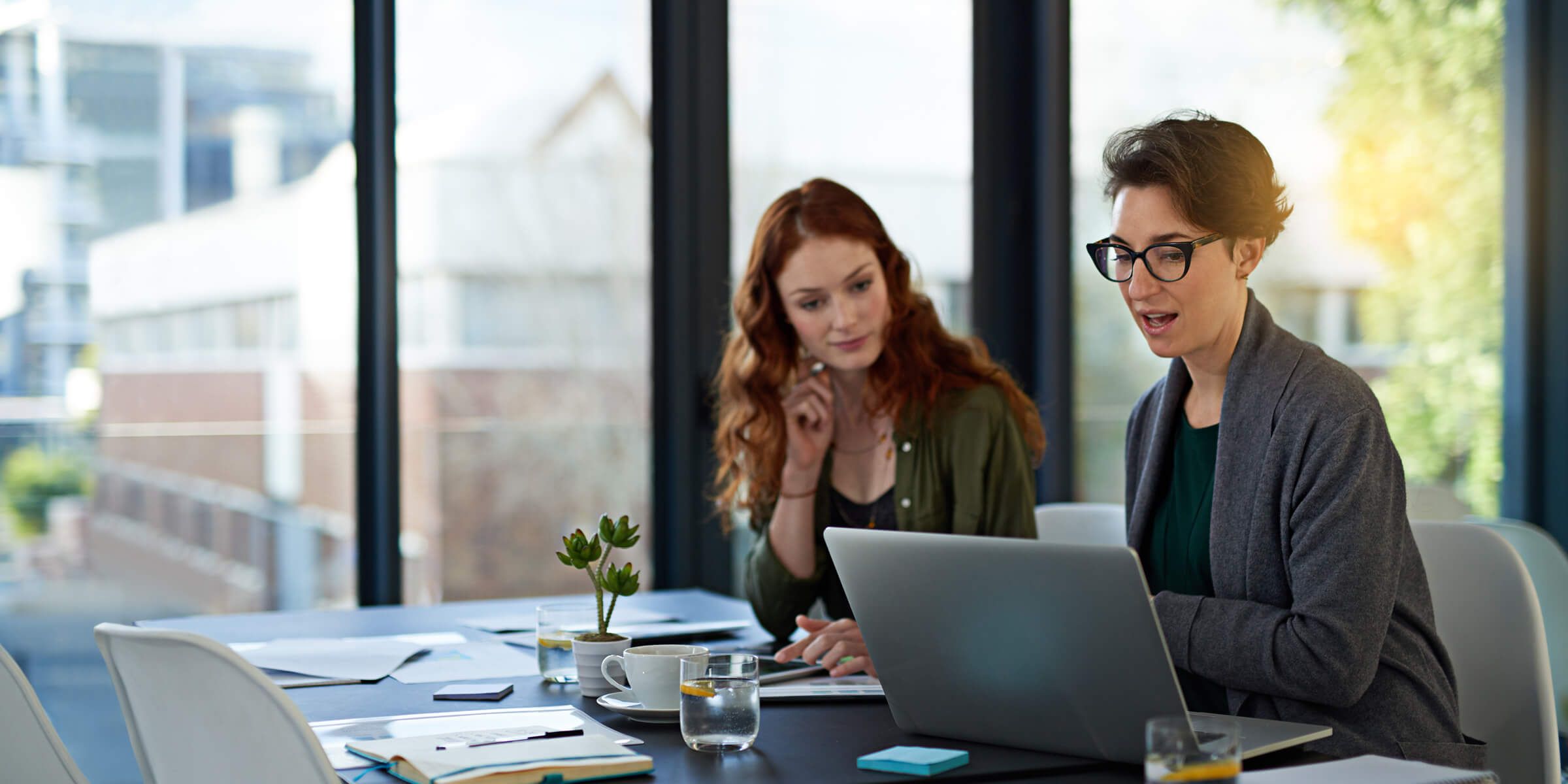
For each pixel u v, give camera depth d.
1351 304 3.54
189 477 2.83
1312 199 3.50
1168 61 3.46
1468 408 3.64
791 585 1.98
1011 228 3.45
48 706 2.74
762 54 3.21
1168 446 1.67
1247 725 1.29
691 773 1.16
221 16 2.82
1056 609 1.14
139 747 1.28
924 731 1.32
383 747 1.19
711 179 3.14
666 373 3.17
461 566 3.03
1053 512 2.24
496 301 3.04
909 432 1.99
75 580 2.75
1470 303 3.64
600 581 1.55
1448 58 3.63
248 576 2.88
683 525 3.14
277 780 1.10
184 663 1.11
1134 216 1.50
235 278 2.85
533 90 3.05
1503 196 3.66
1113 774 1.16
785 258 1.98
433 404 2.99
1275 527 1.45
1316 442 1.41
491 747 1.18
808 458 2.01
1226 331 1.55
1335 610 1.33
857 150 3.31
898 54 3.34
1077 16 3.38
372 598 2.96
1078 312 3.42
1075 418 3.42
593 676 1.51
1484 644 1.66
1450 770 1.12
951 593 1.22
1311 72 3.53
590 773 1.12
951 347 2.06
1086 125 3.40
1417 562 1.46
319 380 2.92
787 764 1.19
